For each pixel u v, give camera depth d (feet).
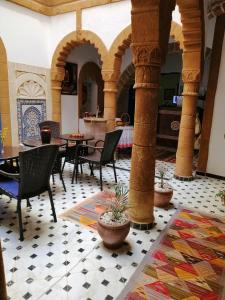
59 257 6.35
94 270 5.92
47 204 9.40
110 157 11.60
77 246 6.84
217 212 9.28
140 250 6.77
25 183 7.00
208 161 13.74
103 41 13.91
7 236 7.20
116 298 5.13
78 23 14.49
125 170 14.35
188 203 10.03
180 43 11.68
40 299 5.03
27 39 14.49
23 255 6.37
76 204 9.48
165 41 6.91
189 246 7.03
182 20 10.20
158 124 22.58
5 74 13.66
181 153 12.73
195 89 11.63
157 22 6.26
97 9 13.71
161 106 22.41
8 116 14.19
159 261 6.34
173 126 21.66
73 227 7.80
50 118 16.87
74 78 19.36
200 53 10.91
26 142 11.02
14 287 5.32
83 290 5.31
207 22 12.54
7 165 9.33
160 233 7.66
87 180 12.33
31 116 15.56
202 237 7.52
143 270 5.98
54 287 5.36
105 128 14.64
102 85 22.65
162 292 5.34
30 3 14.15
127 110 25.55
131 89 24.75
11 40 13.66
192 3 9.36
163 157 18.56
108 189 11.17
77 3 14.24
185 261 6.38
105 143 10.59
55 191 10.77
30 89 15.21
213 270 6.08
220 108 12.96
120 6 12.92
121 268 6.03
